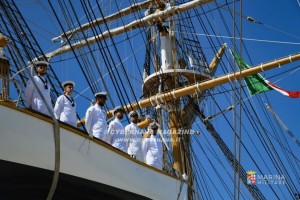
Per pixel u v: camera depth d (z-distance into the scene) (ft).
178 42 69.56
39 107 29.40
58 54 65.67
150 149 40.29
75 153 27.55
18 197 26.20
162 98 63.10
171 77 67.31
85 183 28.37
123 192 31.35
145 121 49.65
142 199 33.19
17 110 24.68
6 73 26.84
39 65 30.53
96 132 34.14
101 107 35.29
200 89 63.46
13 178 25.03
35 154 25.20
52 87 32.42
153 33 70.59
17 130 24.56
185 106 67.05
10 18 31.09
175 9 69.36
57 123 26.27
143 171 33.37
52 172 25.95
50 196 26.25
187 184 38.52
